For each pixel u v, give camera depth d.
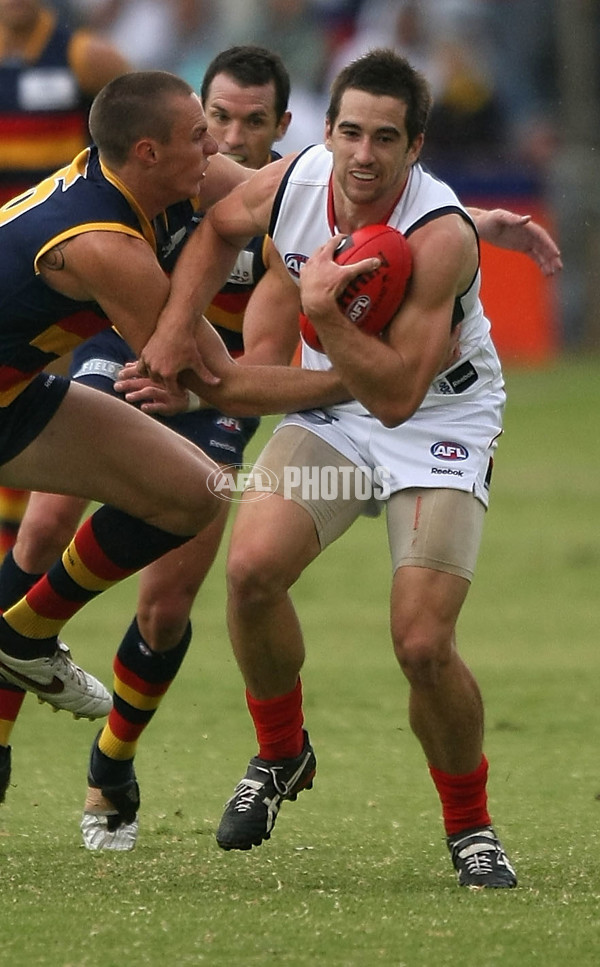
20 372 15.88
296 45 66.06
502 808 18.77
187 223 16.89
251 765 16.58
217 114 20.70
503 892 15.12
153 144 15.35
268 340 17.30
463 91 65.88
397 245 15.29
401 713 23.98
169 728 23.12
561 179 67.19
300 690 16.59
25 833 17.84
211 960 12.87
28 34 31.50
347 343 15.20
